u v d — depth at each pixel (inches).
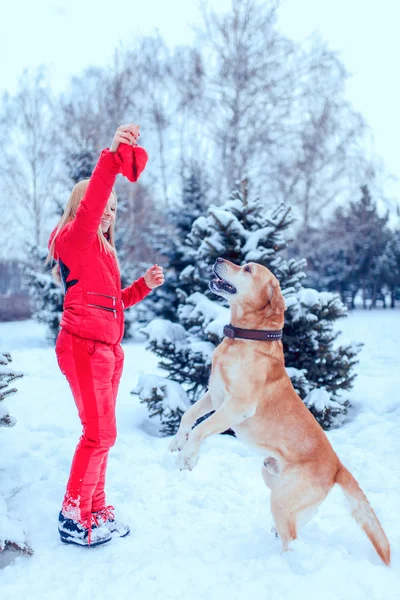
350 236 1080.2
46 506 120.7
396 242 1171.3
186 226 491.5
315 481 106.7
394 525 118.0
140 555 101.5
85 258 107.1
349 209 1149.7
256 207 228.1
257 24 815.1
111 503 128.3
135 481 145.3
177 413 189.6
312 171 893.2
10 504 122.0
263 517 123.6
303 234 920.9
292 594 83.9
